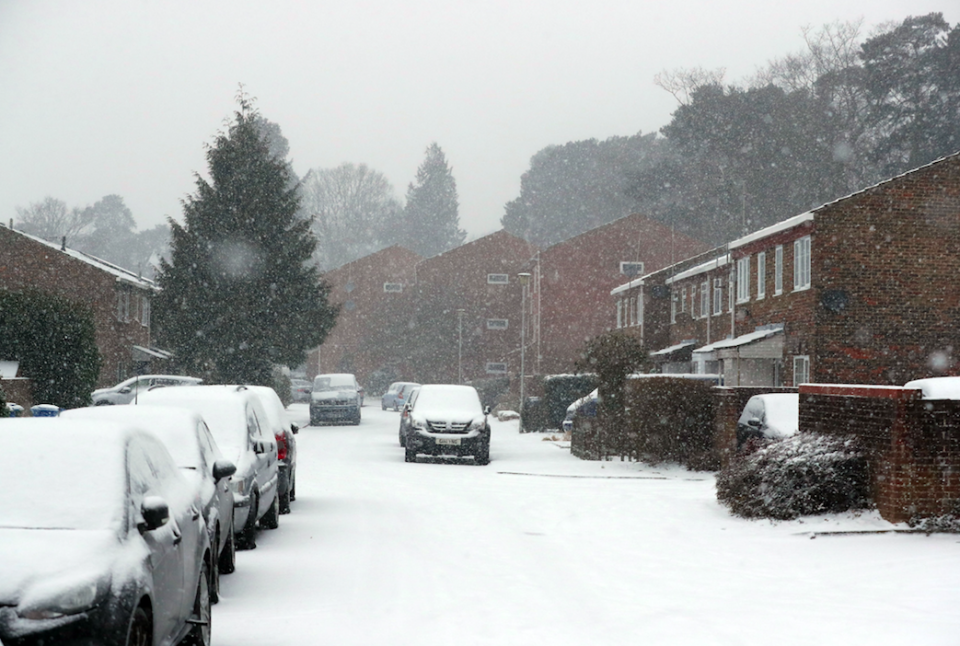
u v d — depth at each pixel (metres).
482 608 9.04
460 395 27.44
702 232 68.56
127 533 6.14
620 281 64.62
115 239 150.00
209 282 48.91
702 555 12.05
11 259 45.66
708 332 41.94
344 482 21.11
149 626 6.12
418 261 87.50
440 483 20.95
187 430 9.59
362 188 124.50
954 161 30.77
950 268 30.64
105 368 46.03
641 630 8.21
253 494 12.06
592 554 12.13
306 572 10.83
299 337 49.59
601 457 27.02
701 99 67.25
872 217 30.61
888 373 30.56
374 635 8.05
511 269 79.88
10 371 31.67
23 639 5.42
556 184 108.81
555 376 41.91
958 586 9.85
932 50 58.66
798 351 31.94
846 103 62.97
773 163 63.56
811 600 9.40
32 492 6.29
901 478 12.87
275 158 51.50
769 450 14.92
